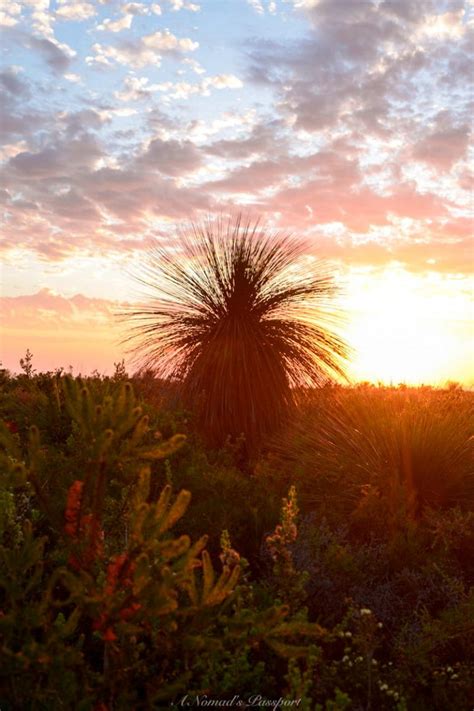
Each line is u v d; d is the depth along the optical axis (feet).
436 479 15.52
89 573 5.79
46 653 5.17
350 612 8.27
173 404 21.94
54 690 5.37
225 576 5.83
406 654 8.26
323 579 9.80
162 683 6.08
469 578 11.73
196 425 21.88
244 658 7.18
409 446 15.64
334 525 13.32
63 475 8.59
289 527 8.61
